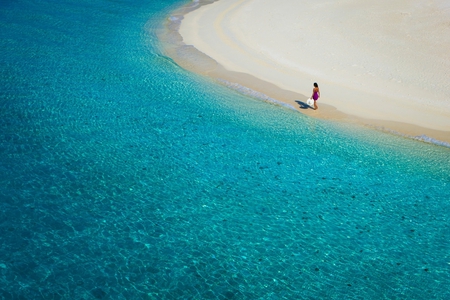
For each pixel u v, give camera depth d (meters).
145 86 25.73
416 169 19.08
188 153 19.19
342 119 23.28
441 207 16.61
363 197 16.97
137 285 12.12
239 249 13.88
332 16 39.06
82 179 16.70
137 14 41.44
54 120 20.78
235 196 16.58
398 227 15.39
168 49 32.41
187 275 12.64
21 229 13.80
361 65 29.66
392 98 25.44
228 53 31.94
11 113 20.95
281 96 25.62
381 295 12.43
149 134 20.41
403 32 35.09
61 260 12.75
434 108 24.39
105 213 15.00
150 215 15.13
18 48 29.84
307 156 19.67
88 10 41.44
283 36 35.03
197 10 43.19
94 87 24.88
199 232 14.52
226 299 11.91
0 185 15.80
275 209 15.99
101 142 19.38
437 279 13.11
